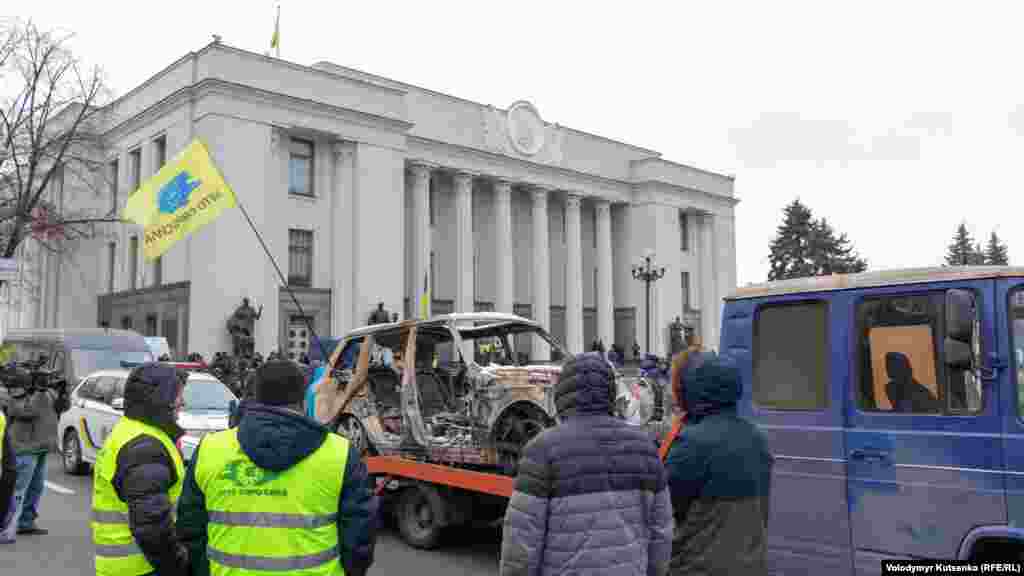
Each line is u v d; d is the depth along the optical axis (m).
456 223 41.72
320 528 3.04
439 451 8.41
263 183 32.22
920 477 4.93
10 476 5.32
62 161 32.44
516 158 43.91
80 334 18.38
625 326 51.03
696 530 3.54
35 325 41.72
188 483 3.16
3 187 29.52
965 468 4.75
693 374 3.76
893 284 5.23
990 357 4.73
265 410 3.09
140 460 3.56
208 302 30.30
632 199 51.53
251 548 2.98
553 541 3.04
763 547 3.57
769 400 5.78
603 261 49.00
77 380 17.36
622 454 3.16
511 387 7.91
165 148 33.88
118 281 36.69
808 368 5.61
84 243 39.28
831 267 65.88
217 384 13.02
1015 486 4.55
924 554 4.87
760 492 3.61
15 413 8.26
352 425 9.69
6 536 8.25
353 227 35.25
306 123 33.75
